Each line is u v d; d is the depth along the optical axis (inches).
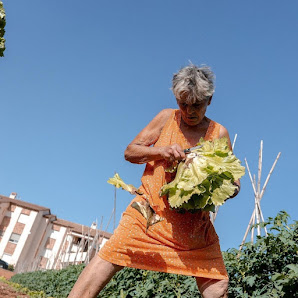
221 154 91.5
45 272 631.2
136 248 94.5
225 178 90.3
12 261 1445.6
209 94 89.4
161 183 96.1
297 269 138.6
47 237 1510.8
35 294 457.7
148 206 95.7
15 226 1486.2
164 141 101.0
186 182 87.8
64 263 698.2
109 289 272.7
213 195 89.4
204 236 97.2
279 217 168.7
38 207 1505.9
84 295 93.5
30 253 1483.8
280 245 165.0
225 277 96.9
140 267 94.0
